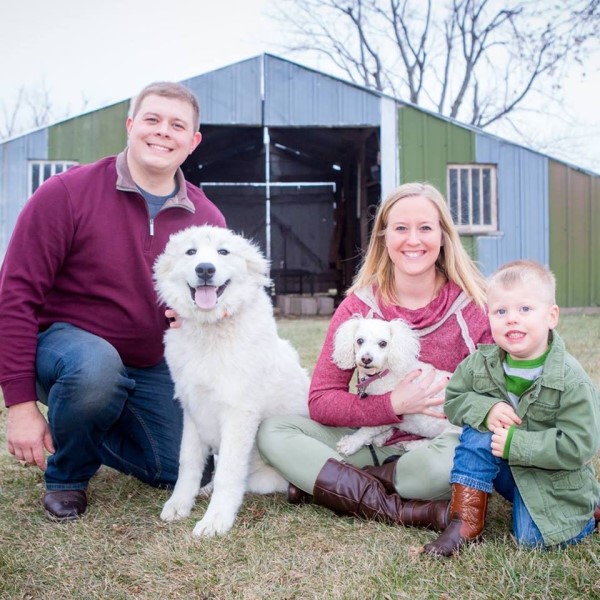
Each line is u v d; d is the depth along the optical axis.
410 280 2.99
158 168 3.04
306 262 19.86
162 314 3.09
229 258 2.81
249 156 18.86
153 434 3.12
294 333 9.23
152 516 2.71
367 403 2.75
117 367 2.70
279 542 2.36
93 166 3.02
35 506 2.79
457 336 2.89
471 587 1.95
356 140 14.95
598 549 2.16
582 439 2.15
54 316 2.96
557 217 12.85
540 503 2.24
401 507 2.49
